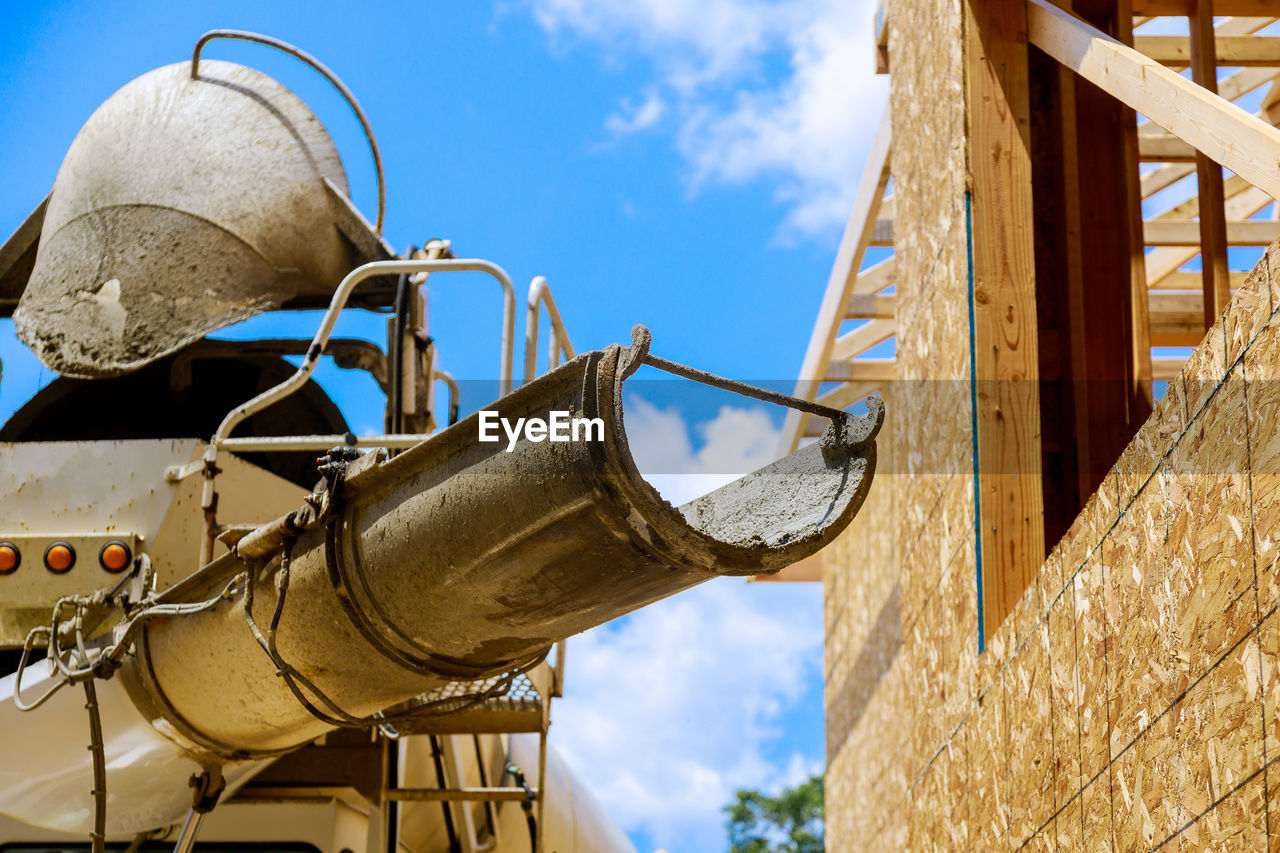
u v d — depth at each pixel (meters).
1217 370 2.62
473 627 2.90
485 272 4.30
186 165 5.04
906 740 5.85
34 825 4.18
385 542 2.87
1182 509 2.74
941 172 5.11
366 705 3.31
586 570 2.60
